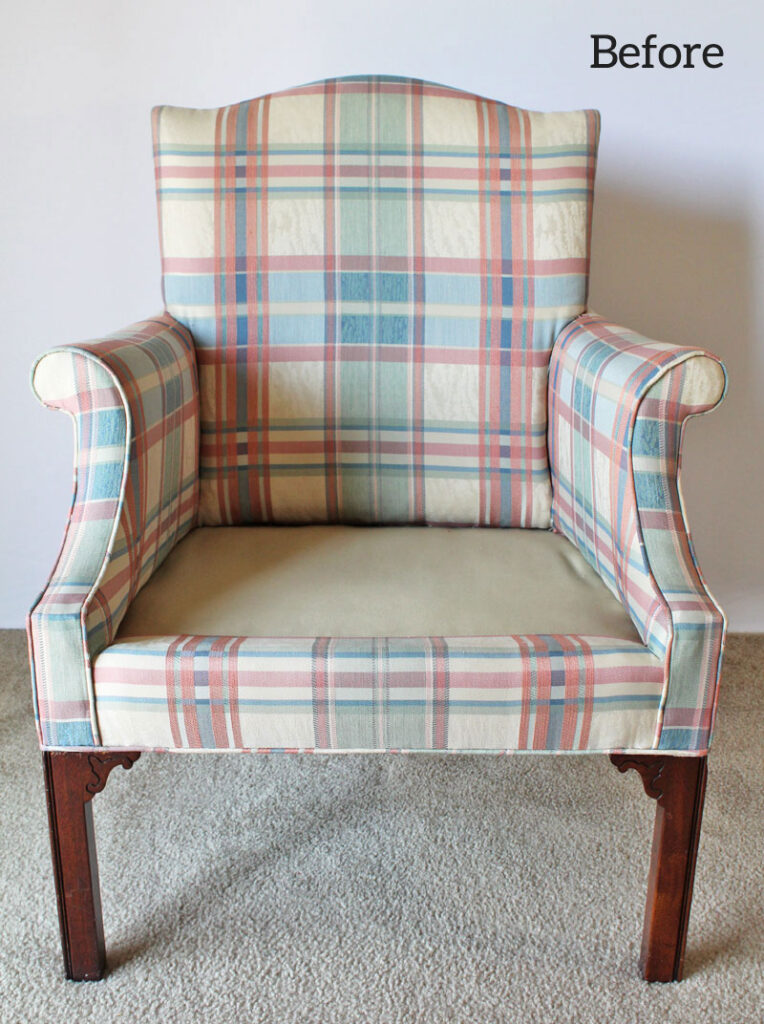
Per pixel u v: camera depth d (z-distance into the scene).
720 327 1.66
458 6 1.51
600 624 0.94
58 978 1.01
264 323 1.24
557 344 1.23
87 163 1.58
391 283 1.24
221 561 1.09
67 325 1.67
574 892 1.14
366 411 1.24
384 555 1.11
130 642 0.89
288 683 0.87
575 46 1.53
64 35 1.51
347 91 1.26
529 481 1.24
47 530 1.78
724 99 1.55
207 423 1.25
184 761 1.41
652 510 0.92
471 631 0.93
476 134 1.25
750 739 1.47
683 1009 0.97
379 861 1.20
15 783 1.34
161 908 1.11
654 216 1.61
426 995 0.99
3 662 1.70
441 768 1.40
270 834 1.25
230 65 1.54
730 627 1.84
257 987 1.00
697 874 1.17
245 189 1.24
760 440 1.71
